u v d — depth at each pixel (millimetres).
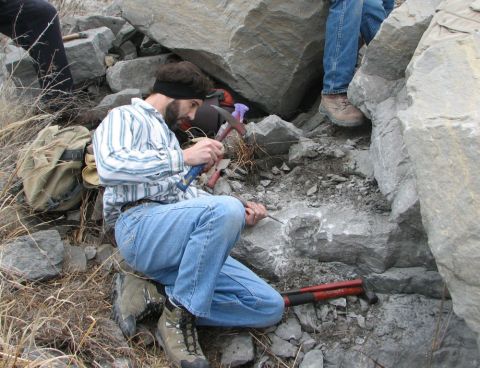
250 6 4066
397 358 2877
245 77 4195
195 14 4234
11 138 3572
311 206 3367
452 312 2979
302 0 4148
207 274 2656
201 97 2893
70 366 2562
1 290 2826
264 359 2912
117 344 2797
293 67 4305
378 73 3643
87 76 4410
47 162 3316
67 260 3219
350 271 3186
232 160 3754
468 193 2242
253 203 3299
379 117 3469
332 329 3000
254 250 3193
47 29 3932
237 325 2914
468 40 2824
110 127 2699
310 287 3074
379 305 3076
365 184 3443
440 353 2857
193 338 2779
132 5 4387
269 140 3738
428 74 2725
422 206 2354
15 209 3297
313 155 3676
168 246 2715
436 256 2279
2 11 3838
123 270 3074
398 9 3527
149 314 2932
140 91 4215
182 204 2711
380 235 3082
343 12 3805
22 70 4227
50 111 4027
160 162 2635
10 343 2670
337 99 3900
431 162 2355
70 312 2895
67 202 3396
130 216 2791
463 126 2326
